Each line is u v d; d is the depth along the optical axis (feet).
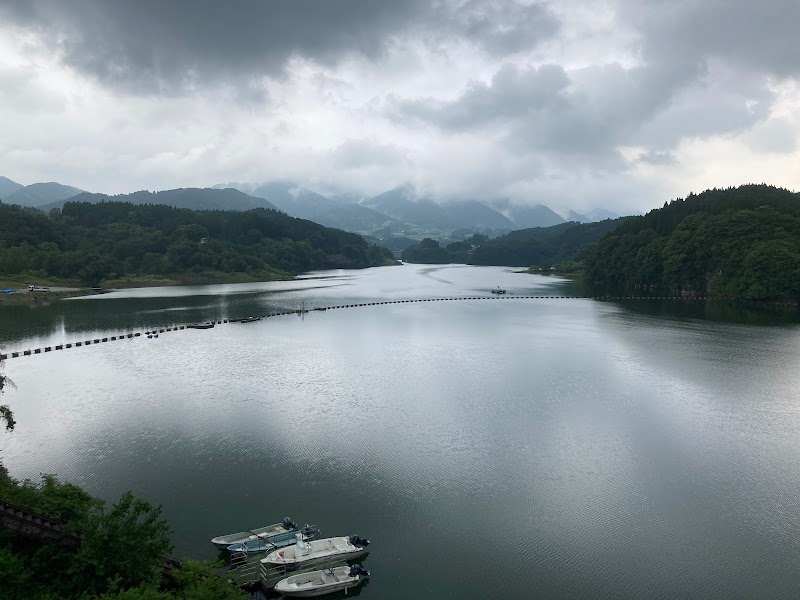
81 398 286.66
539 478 198.39
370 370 343.67
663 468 205.98
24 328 501.56
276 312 614.34
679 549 159.22
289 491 188.75
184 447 223.51
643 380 316.19
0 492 141.69
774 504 182.29
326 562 151.64
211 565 124.77
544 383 311.27
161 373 338.54
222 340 447.01
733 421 251.19
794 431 240.12
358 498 184.55
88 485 191.52
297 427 244.83
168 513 174.91
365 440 230.48
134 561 121.90
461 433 237.86
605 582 145.69
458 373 334.85
